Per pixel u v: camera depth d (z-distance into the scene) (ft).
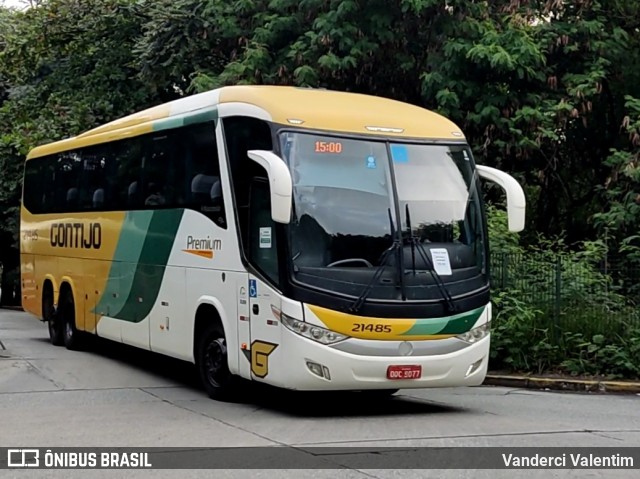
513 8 62.44
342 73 62.95
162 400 37.81
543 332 47.67
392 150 34.37
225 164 36.29
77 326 54.34
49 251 59.62
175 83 79.66
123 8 82.69
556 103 61.31
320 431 30.55
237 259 35.24
